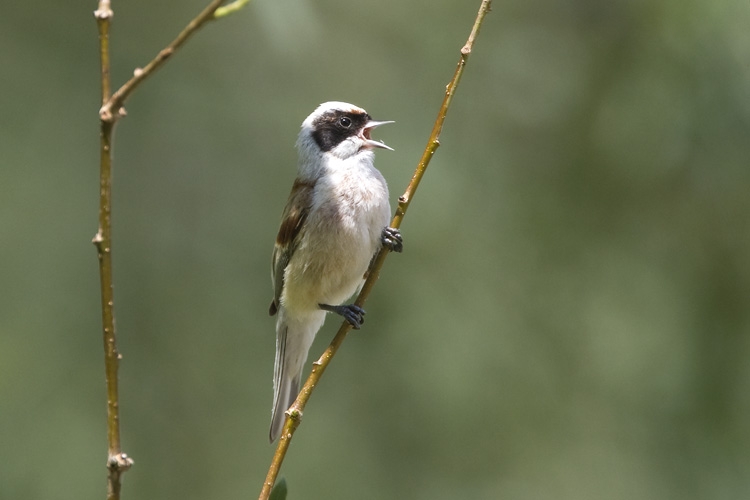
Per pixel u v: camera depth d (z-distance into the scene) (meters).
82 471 12.48
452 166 13.88
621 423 12.52
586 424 12.59
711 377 12.26
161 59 4.21
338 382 12.91
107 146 4.29
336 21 15.42
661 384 12.47
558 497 12.23
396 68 15.39
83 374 13.23
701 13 11.45
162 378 13.45
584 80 13.74
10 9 14.68
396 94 15.11
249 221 14.63
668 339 12.60
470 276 13.01
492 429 12.55
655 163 12.45
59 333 13.25
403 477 12.47
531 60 14.92
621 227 13.16
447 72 15.20
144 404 13.23
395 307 12.77
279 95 15.31
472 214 13.52
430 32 15.48
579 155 13.48
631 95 12.73
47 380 12.90
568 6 14.88
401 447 12.55
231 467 13.07
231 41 15.38
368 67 15.30
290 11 11.93
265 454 13.23
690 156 12.19
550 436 12.55
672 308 12.74
